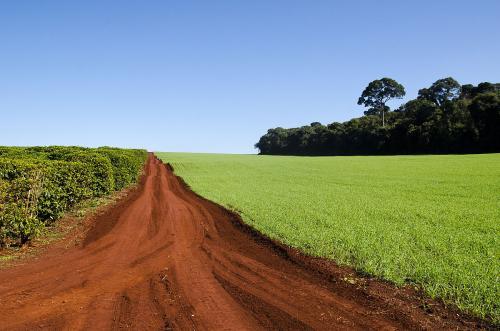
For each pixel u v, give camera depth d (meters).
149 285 9.42
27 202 12.75
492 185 32.53
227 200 25.41
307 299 8.76
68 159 22.73
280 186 35.06
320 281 10.03
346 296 9.00
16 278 9.66
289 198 26.20
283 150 155.62
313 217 18.53
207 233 15.83
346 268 11.09
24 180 12.51
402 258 11.70
